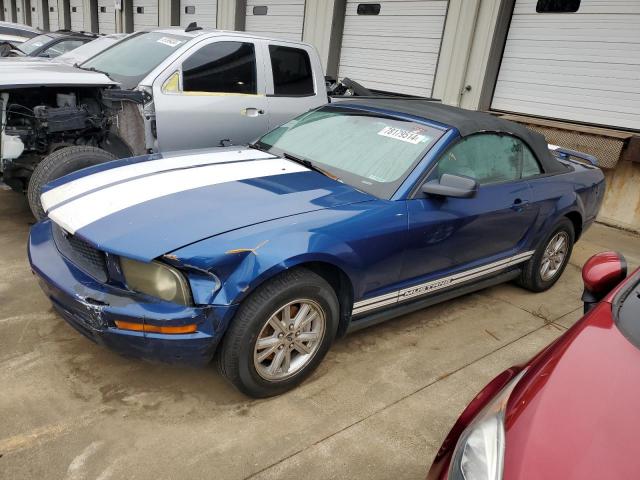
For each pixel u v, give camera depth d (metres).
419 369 3.21
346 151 3.48
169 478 2.21
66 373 2.80
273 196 2.85
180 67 4.91
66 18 20.20
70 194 2.92
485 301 4.29
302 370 2.82
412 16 9.00
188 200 2.72
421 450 2.54
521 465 1.48
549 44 7.44
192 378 2.87
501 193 3.63
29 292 3.59
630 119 6.85
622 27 6.71
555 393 1.71
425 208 3.10
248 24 12.21
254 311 2.48
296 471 2.32
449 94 8.50
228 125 5.25
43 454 2.26
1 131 4.20
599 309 2.17
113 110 4.85
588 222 4.76
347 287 2.90
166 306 2.34
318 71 6.06
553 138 7.02
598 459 1.48
